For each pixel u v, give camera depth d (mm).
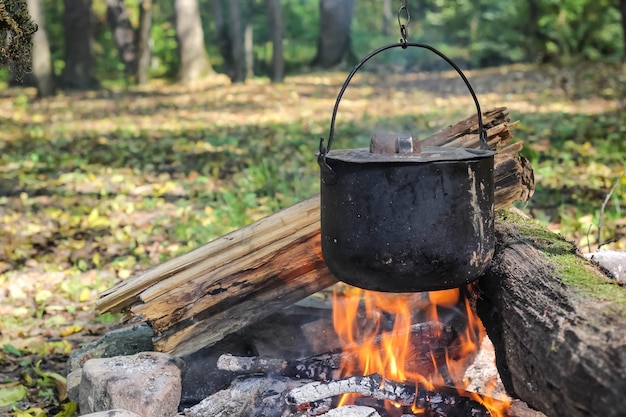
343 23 12344
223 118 6945
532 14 11680
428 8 13047
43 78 9594
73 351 2135
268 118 6773
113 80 12562
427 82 9094
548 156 4223
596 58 10758
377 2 14617
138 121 6922
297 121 6324
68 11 10797
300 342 1760
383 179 1313
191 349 1704
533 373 1279
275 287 1703
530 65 10289
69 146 5508
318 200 1723
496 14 12281
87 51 10945
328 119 6395
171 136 5852
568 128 4777
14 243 3225
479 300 1578
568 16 11820
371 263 1343
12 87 11273
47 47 9609
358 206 1338
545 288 1343
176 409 1582
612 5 11711
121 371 1607
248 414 1540
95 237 3283
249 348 1788
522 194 1855
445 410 1477
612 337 1112
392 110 6727
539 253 1470
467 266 1359
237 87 10414
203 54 11656
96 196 3998
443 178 1314
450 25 12617
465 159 1326
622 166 3861
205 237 3107
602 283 1293
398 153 1358
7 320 2455
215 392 1697
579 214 2984
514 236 1582
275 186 3840
